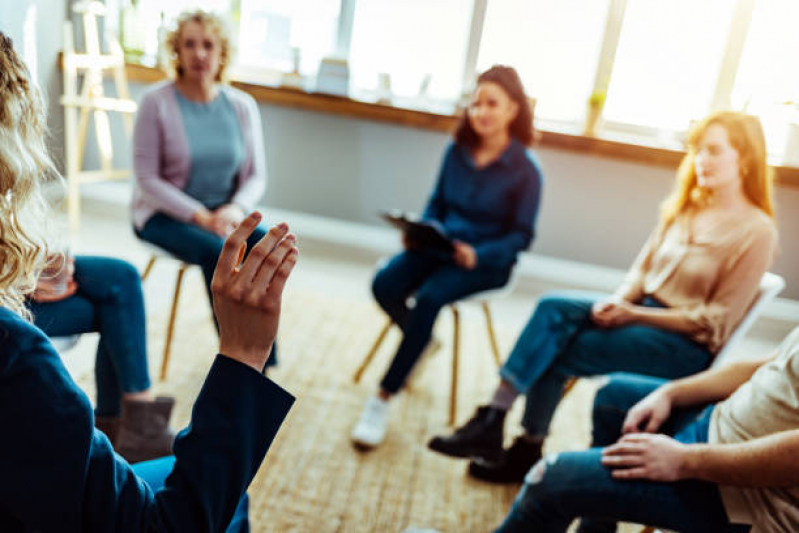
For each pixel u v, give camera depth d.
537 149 3.53
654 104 3.60
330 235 3.87
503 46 3.63
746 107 3.32
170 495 0.68
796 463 0.97
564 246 3.65
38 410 0.61
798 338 1.13
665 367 1.70
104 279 1.55
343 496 1.76
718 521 1.06
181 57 2.23
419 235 2.12
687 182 1.80
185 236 2.15
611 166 3.49
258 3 3.78
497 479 1.90
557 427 2.26
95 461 0.65
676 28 3.46
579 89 3.67
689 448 1.08
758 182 1.66
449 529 1.68
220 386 0.70
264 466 1.83
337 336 2.72
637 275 1.89
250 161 2.48
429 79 3.62
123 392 1.57
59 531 0.63
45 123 0.70
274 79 3.82
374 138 3.68
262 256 0.68
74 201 3.42
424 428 2.15
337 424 2.10
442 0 3.63
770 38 3.33
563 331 1.79
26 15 3.30
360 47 3.74
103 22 3.73
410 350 2.01
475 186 2.24
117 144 3.83
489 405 1.91
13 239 0.66
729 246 1.66
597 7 3.52
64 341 1.52
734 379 1.32
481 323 3.11
